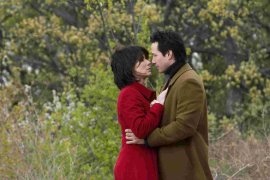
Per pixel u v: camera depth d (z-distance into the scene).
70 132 11.70
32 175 10.29
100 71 11.74
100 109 11.64
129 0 12.26
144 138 6.34
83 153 11.61
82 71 18.66
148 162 6.36
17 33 22.16
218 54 21.92
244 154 11.82
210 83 21.72
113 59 6.55
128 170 6.37
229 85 19.20
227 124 16.88
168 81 6.53
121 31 17.66
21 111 11.52
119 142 11.52
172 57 6.42
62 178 10.14
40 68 24.44
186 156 6.31
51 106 13.93
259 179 11.10
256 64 21.09
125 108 6.34
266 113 17.45
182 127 6.16
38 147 10.57
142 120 6.24
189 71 6.34
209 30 21.33
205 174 6.38
